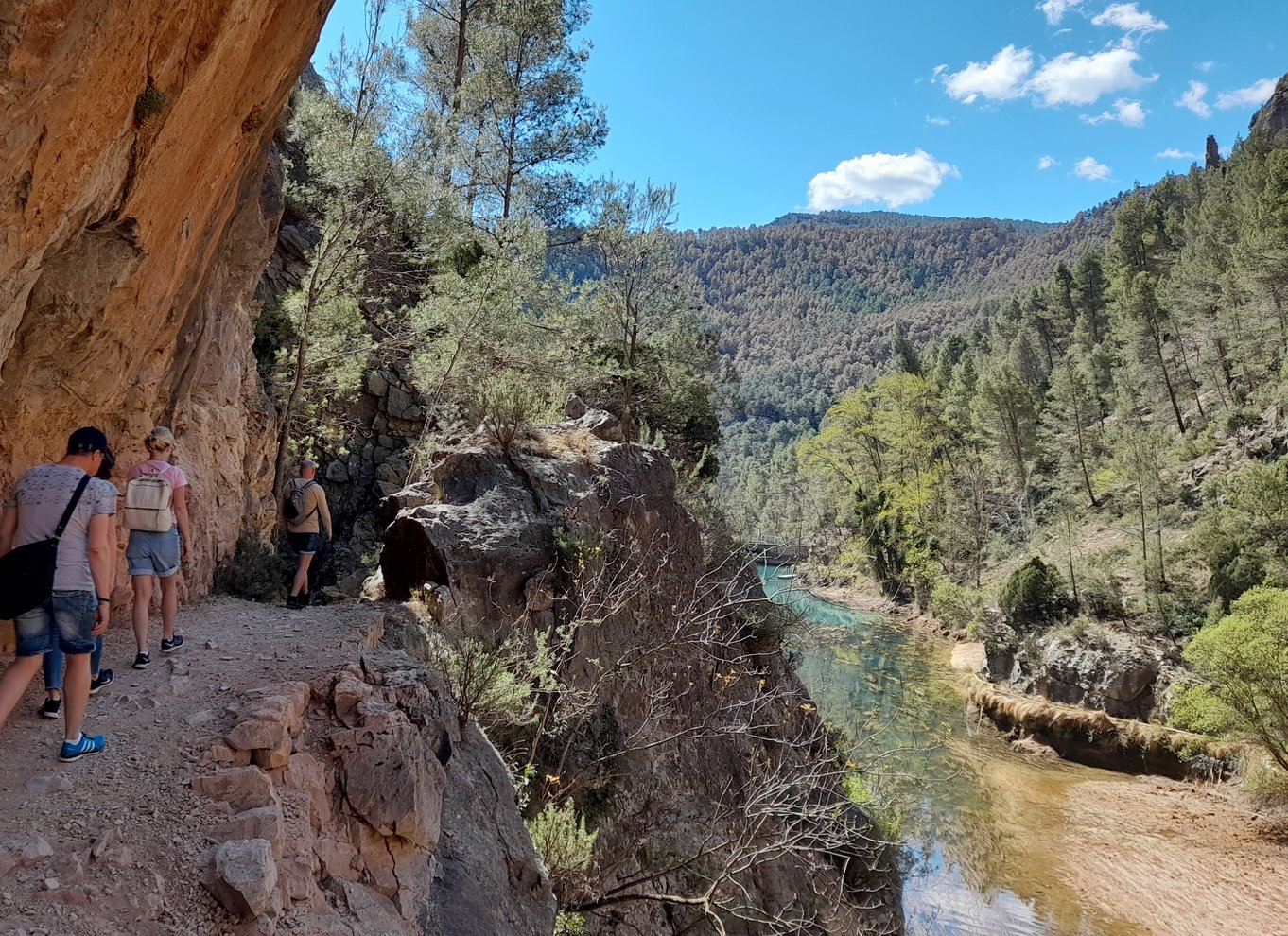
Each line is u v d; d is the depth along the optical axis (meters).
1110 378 63.62
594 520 9.68
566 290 21.30
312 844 3.58
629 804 8.52
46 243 3.62
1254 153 83.00
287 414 12.33
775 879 9.27
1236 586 29.17
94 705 4.27
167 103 4.05
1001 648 33.66
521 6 23.00
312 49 6.28
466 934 4.12
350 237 13.20
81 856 2.93
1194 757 24.88
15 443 4.78
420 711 4.77
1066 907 17.58
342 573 15.95
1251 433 41.69
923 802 20.97
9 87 2.80
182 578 7.02
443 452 10.38
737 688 10.66
